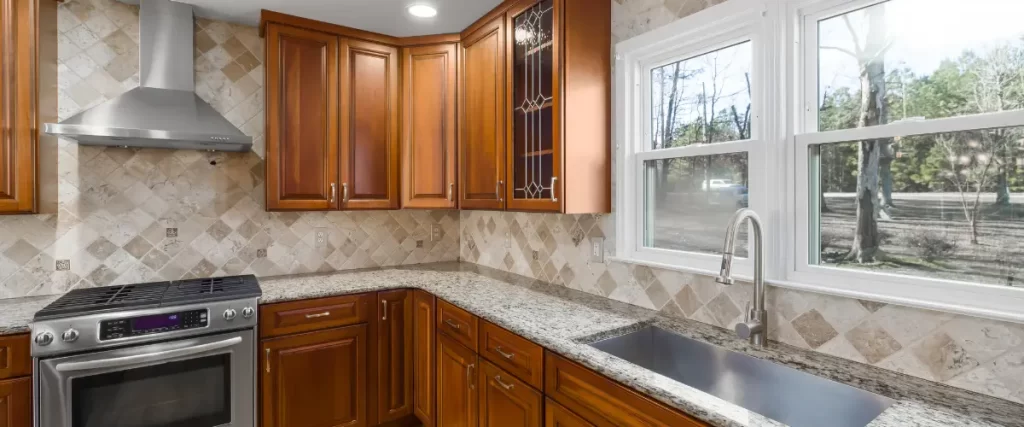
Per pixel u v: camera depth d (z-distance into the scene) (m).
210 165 2.61
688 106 1.89
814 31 1.49
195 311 2.03
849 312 1.36
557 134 1.98
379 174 2.78
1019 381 1.08
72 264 2.29
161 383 1.98
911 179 1.29
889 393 1.15
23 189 1.98
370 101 2.75
